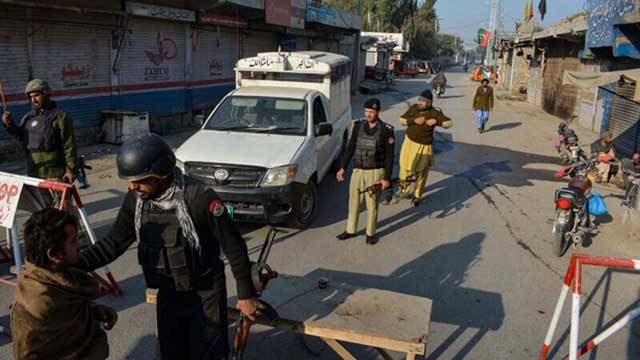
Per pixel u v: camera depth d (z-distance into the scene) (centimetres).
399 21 7488
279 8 1952
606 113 1551
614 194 944
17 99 1009
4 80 981
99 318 277
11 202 434
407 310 343
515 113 2320
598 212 662
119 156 249
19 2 951
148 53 1363
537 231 725
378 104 607
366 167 621
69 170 533
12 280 499
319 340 421
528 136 1620
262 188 614
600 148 1054
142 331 425
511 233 712
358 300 354
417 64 6431
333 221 726
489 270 581
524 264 604
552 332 385
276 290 365
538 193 931
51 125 523
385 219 752
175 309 277
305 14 2245
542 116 2217
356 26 2891
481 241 674
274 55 924
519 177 1053
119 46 1245
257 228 682
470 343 429
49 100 532
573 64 2038
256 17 1850
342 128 988
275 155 638
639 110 1269
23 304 233
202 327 275
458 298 509
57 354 247
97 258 275
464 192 920
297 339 421
